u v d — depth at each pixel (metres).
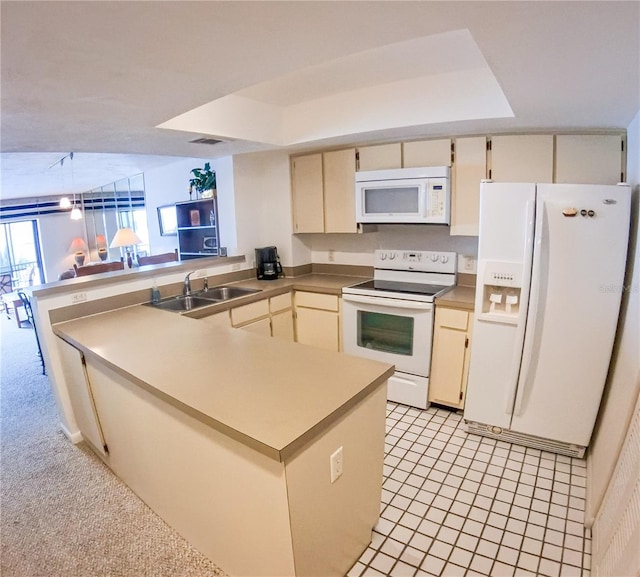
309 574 1.38
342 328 3.34
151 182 5.15
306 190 3.59
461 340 2.76
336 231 3.47
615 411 1.94
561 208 2.12
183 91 1.61
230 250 3.84
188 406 1.37
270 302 3.37
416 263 3.38
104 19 0.99
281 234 3.88
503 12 1.00
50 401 3.31
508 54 1.26
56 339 2.46
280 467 1.21
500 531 1.85
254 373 1.63
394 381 3.08
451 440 2.59
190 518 1.72
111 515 2.00
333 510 1.47
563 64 1.36
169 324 2.41
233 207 3.71
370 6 0.98
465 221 2.85
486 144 2.71
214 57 1.29
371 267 3.73
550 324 2.24
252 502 1.35
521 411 2.43
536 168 2.61
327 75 2.42
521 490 2.12
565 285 2.17
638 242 1.94
